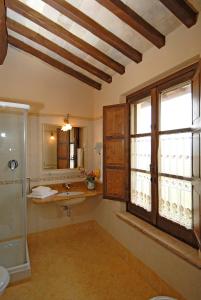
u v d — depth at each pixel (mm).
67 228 3197
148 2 1564
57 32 2102
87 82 3043
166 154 1994
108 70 2701
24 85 2814
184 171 1789
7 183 2443
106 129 2695
